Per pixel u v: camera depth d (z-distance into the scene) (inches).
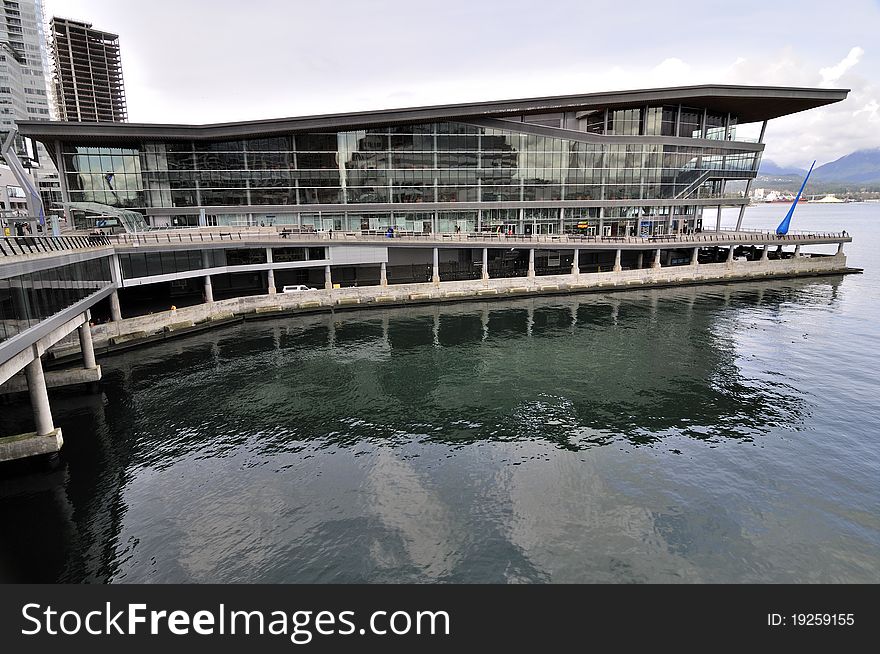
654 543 864.9
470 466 1099.3
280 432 1258.6
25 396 1454.2
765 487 1015.0
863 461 1103.0
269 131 2960.1
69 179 2970.0
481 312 2527.1
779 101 3363.7
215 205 3137.3
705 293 2994.6
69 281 1328.7
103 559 831.1
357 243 2581.2
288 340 2042.3
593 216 3516.2
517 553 842.2
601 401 1430.9
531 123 3491.6
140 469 1092.5
